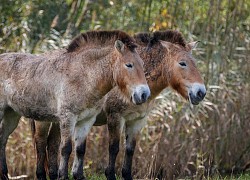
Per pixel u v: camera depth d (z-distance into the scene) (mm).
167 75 27969
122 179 29547
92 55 26406
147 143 35000
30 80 27500
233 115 36969
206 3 38688
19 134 34281
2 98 28516
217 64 37031
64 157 26531
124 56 25297
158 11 39344
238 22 38000
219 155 36625
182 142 35406
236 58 37750
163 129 35250
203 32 37031
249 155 37375
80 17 42906
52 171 29203
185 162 35281
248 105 37281
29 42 37594
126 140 29344
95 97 26453
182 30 37094
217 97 36750
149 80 28266
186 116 35406
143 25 37406
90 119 27281
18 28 38938
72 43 27156
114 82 26062
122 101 28141
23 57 28469
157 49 28281
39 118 27875
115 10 40406
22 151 34156
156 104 35531
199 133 36188
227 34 37188
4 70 28406
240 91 37375
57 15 41000
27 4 41531
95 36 26625
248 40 38000
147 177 33438
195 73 27391
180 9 37375
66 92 26453
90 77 26266
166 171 34969
